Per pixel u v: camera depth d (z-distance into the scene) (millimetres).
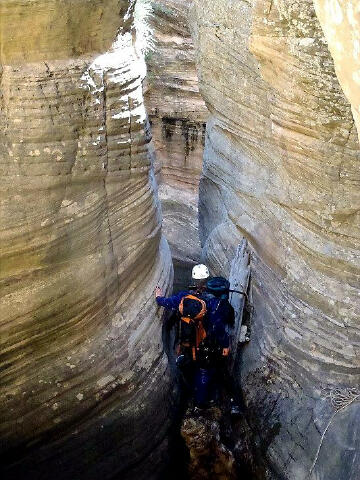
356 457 3439
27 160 3279
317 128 3840
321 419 3844
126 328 3990
